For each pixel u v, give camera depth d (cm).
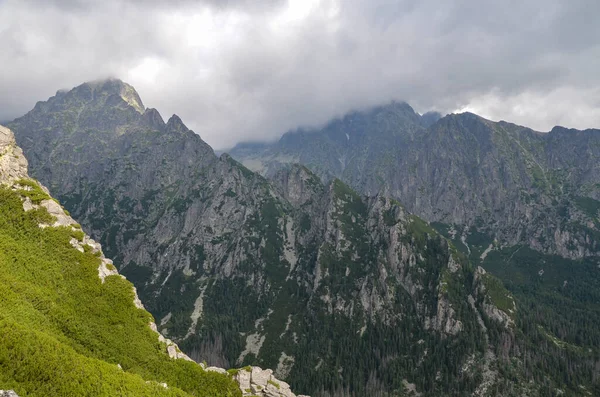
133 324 11250
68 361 7594
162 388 8875
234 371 12200
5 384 6375
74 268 11550
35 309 9338
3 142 13588
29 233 11619
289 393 12219
